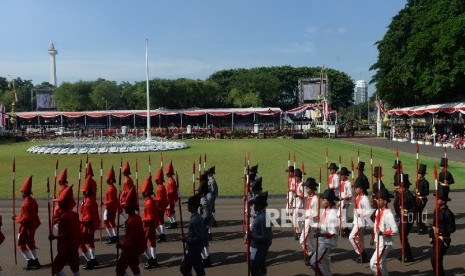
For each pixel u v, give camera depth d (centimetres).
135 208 1063
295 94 13450
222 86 12812
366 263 1253
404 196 1309
